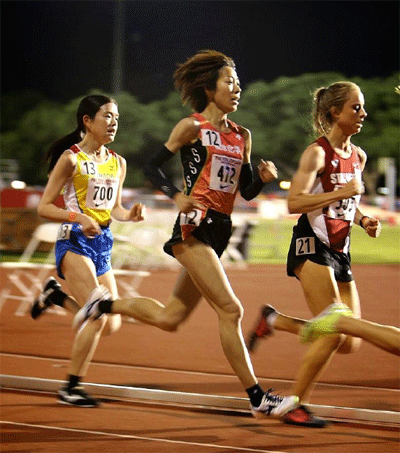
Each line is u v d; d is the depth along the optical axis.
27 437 11.97
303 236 12.84
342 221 12.79
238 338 12.92
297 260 12.89
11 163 87.00
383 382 16.27
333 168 12.68
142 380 16.17
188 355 18.98
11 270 39.38
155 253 40.81
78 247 14.22
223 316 12.93
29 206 46.75
